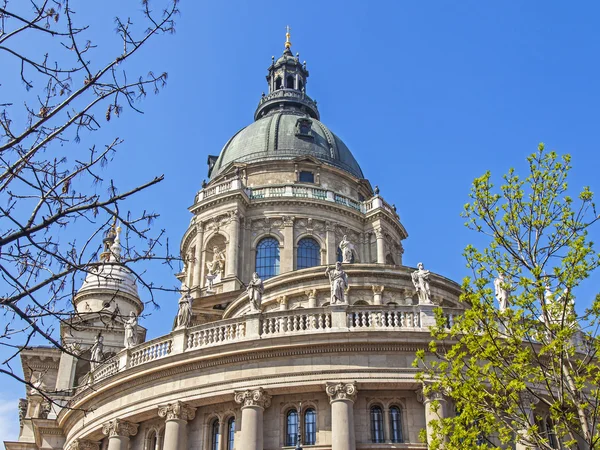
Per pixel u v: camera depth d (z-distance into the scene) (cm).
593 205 2233
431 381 2861
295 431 2959
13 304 1137
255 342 3020
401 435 2898
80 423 3669
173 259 1295
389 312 3073
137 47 1215
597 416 2178
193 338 3275
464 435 2078
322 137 6538
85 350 5003
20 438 4581
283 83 7481
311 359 2972
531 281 2133
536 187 2289
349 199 5972
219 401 3075
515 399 2133
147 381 3281
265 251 5591
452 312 3052
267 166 6081
